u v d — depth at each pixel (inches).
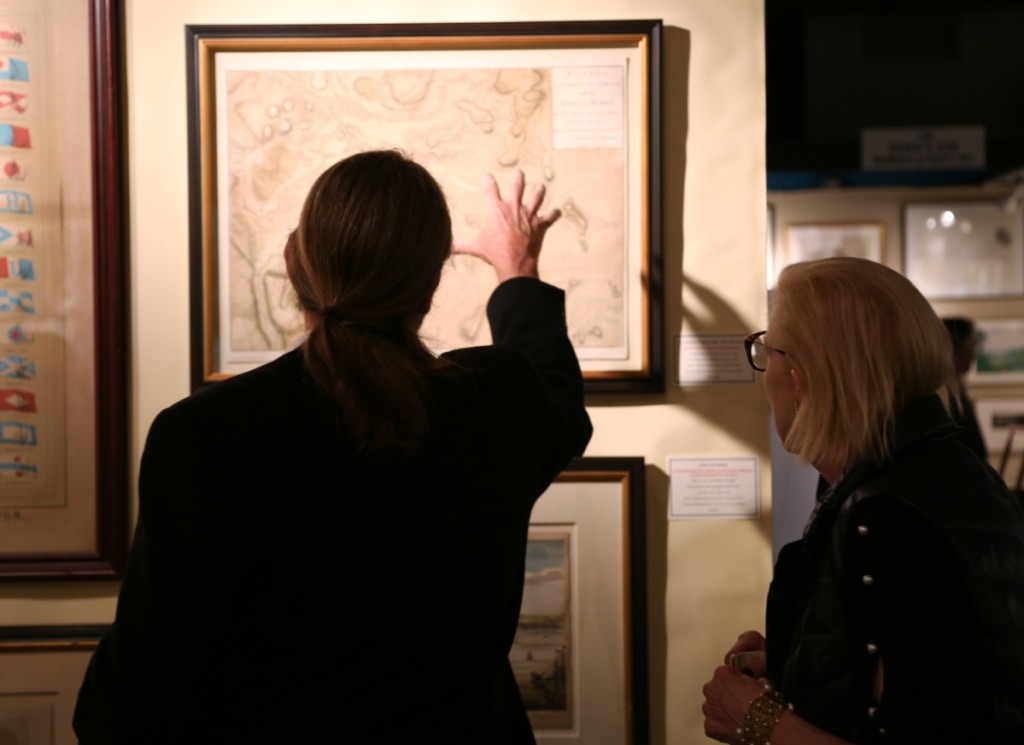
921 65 205.0
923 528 39.4
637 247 70.1
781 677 44.9
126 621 35.9
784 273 47.2
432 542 38.6
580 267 70.1
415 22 69.9
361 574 37.0
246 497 36.0
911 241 237.9
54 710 69.3
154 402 70.4
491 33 69.2
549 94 69.7
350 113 69.7
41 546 69.5
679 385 70.7
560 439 46.0
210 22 70.1
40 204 69.1
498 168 69.9
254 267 69.8
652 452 70.9
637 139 69.8
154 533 35.2
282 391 37.9
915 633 38.3
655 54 69.1
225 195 69.8
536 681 70.1
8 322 69.1
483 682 41.3
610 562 70.1
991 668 37.8
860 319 43.5
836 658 40.9
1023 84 203.9
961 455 42.1
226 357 70.0
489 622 41.1
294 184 69.9
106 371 69.2
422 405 38.4
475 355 44.8
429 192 41.7
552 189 69.9
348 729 36.7
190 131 69.1
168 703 35.6
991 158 202.4
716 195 70.6
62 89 69.1
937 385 44.1
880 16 205.0
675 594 71.1
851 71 205.6
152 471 35.5
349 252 39.4
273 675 36.3
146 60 70.1
